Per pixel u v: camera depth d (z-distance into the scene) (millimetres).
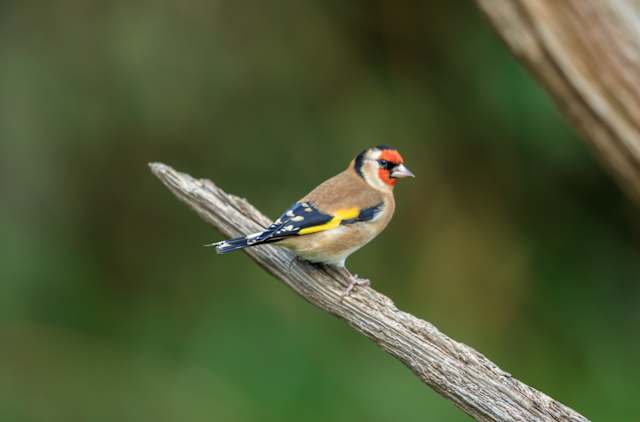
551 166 12398
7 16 12555
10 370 11133
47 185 12492
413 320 6570
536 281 12297
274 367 11156
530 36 8180
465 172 12664
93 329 11836
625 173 8312
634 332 11859
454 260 12500
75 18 12594
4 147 12344
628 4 7848
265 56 12797
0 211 12258
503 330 12055
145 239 12695
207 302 12078
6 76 12422
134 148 12680
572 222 12492
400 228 12656
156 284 12430
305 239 7125
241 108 12734
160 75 12602
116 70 12562
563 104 8367
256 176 12602
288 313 11758
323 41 12875
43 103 12477
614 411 10773
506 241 12531
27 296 11977
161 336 11789
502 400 6031
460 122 12586
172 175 7402
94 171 12633
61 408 10750
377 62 12805
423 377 6363
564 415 5910
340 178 7918
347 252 7383
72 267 12328
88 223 12602
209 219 7340
